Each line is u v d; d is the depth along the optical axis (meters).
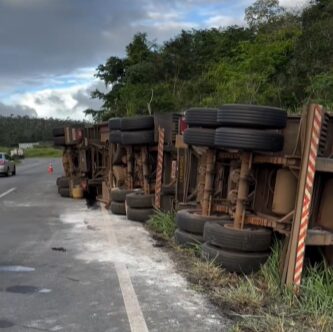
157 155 11.47
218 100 23.41
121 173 13.16
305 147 5.62
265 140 6.06
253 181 6.93
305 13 25.17
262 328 4.65
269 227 6.49
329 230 6.05
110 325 4.80
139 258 7.55
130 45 41.09
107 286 6.09
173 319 4.94
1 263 7.29
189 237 7.81
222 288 5.93
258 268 6.38
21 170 38.59
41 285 6.15
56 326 4.78
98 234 9.65
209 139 7.48
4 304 5.43
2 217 12.10
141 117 11.17
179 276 6.51
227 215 7.96
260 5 33.28
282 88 20.36
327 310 4.99
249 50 26.44
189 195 9.95
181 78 34.12
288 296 5.41
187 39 36.94
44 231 10.04
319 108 5.60
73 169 17.20
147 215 11.05
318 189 6.33
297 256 5.58
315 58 20.06
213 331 4.62
